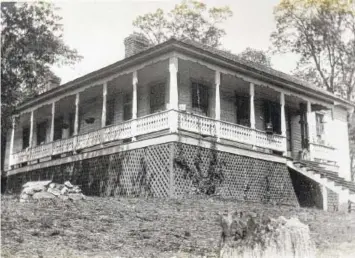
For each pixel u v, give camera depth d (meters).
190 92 18.89
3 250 7.84
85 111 23.34
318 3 31.41
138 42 21.88
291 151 22.81
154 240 9.20
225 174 16.41
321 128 24.69
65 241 8.69
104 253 8.12
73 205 12.30
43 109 25.09
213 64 17.14
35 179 22.34
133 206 12.58
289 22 31.53
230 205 14.15
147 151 15.90
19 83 20.31
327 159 22.38
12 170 24.33
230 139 17.11
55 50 21.50
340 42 32.25
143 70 18.66
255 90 21.14
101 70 18.61
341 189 17.48
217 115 16.89
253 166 17.62
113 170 17.31
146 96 19.70
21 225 9.55
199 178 15.44
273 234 6.67
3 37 18.86
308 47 31.92
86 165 18.95
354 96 31.84
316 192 19.25
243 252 6.65
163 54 16.16
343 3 31.53
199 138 15.79
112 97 21.70
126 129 17.17
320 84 32.69
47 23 19.83
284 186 18.66
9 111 21.31
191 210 12.38
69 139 20.38
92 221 10.38
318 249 9.77
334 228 12.42
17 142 28.72
